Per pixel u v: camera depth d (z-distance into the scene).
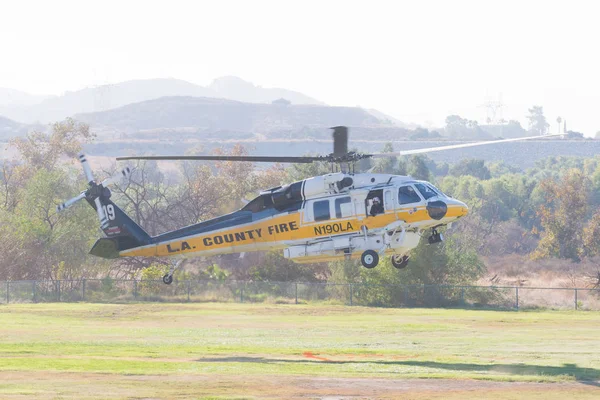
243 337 83.44
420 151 61.81
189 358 61.94
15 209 174.75
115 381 46.47
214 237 69.00
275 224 66.25
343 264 139.62
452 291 132.75
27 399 39.69
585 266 199.75
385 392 43.62
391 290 132.88
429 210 62.91
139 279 148.62
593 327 97.50
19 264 151.00
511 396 42.94
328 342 78.38
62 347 70.06
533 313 118.31
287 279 155.62
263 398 41.12
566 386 46.56
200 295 139.75
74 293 139.00
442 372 52.69
